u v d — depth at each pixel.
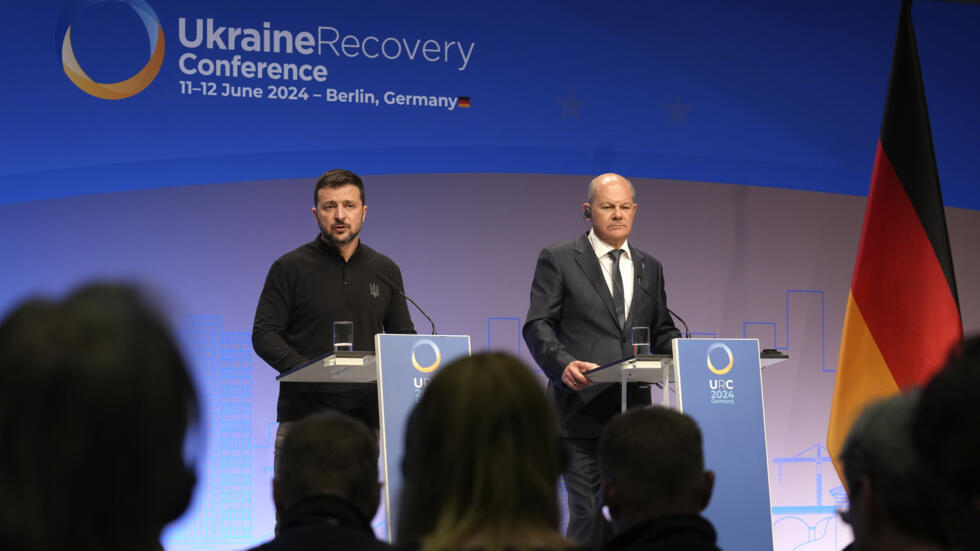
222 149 8.19
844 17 9.49
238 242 8.18
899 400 1.71
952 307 7.97
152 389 0.93
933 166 8.21
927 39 9.67
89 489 0.92
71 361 0.90
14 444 0.90
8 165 7.71
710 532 2.46
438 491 1.65
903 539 1.62
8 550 0.92
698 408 5.52
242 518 8.00
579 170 8.89
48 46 7.86
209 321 8.05
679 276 8.92
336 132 8.45
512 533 1.58
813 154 9.30
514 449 1.63
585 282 6.60
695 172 9.07
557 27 8.95
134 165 7.99
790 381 9.05
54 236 7.79
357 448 2.93
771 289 9.09
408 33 8.65
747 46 9.27
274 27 8.36
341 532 2.63
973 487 1.24
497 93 8.80
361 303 6.35
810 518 8.97
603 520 5.60
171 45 8.12
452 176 8.66
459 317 8.55
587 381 5.92
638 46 9.08
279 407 6.19
